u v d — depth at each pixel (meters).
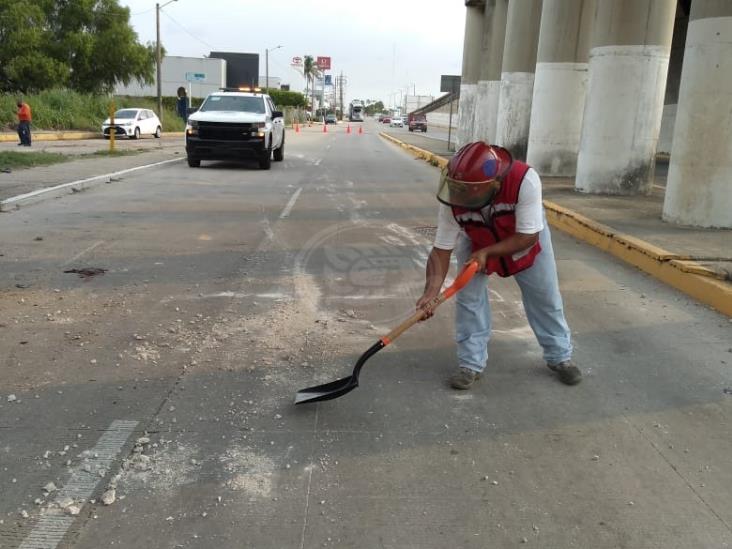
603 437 3.56
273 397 3.92
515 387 4.16
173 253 7.35
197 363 4.36
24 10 34.59
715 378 4.34
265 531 2.73
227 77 70.88
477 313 4.04
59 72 36.19
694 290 6.17
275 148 19.36
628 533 2.78
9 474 3.05
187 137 16.39
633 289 6.45
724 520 2.87
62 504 2.86
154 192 11.92
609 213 9.86
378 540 2.70
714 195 8.45
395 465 3.24
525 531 2.77
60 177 12.60
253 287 6.15
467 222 3.75
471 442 3.48
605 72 11.86
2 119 30.19
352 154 25.64
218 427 3.55
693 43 8.32
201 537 2.69
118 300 5.62
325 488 3.04
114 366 4.26
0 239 7.67
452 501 2.97
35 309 5.31
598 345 4.90
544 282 4.04
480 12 25.38
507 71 18.41
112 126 19.44
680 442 3.52
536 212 3.59
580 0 14.78
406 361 4.52
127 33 38.72
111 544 2.63
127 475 3.09
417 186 14.45
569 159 15.65
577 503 2.97
